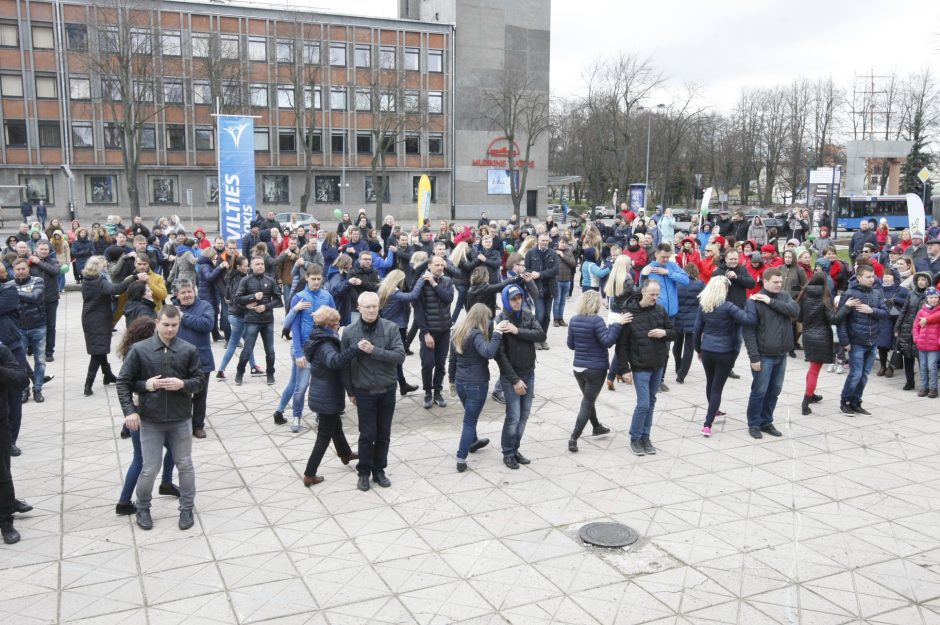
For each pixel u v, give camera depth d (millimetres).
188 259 16000
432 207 60812
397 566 6070
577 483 7773
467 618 5320
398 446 8898
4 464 6406
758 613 5383
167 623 5258
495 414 10188
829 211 34625
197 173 53469
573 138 81375
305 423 9711
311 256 15461
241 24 53062
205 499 7391
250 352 11477
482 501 7328
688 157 75250
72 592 5664
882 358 12367
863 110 74938
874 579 5867
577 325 8438
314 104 54438
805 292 10172
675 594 5637
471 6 60062
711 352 8984
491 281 13609
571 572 5969
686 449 8781
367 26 56750
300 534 6633
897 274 12273
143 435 6582
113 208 52094
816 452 8688
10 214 49438
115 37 46375
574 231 26844
